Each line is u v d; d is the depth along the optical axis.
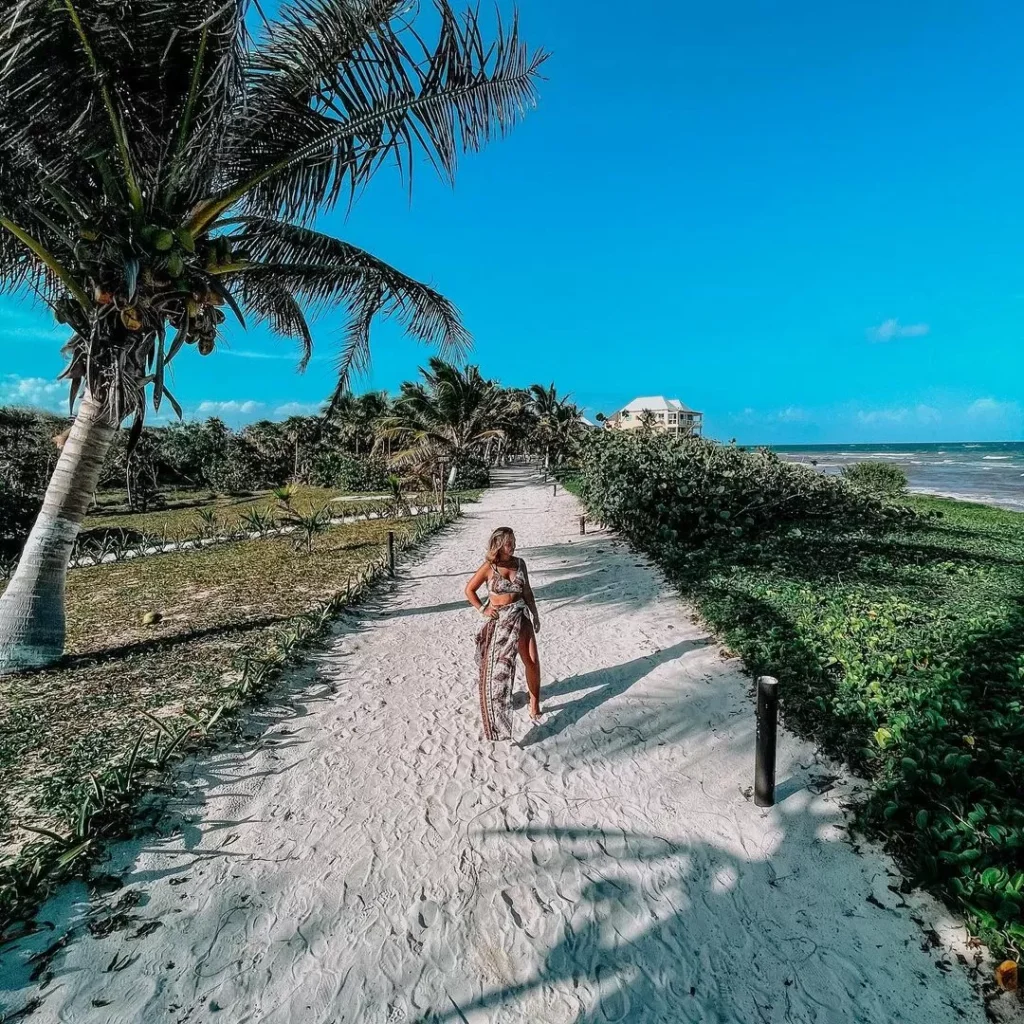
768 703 3.64
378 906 3.08
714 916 2.94
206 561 13.24
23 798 3.98
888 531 13.34
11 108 4.62
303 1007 2.54
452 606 8.82
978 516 17.48
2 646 6.29
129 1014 2.50
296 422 39.78
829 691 4.92
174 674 6.18
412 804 3.93
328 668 6.34
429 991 2.60
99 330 5.58
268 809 3.89
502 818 3.76
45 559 6.54
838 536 12.49
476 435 26.03
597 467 15.52
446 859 3.41
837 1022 2.38
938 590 8.14
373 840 3.58
